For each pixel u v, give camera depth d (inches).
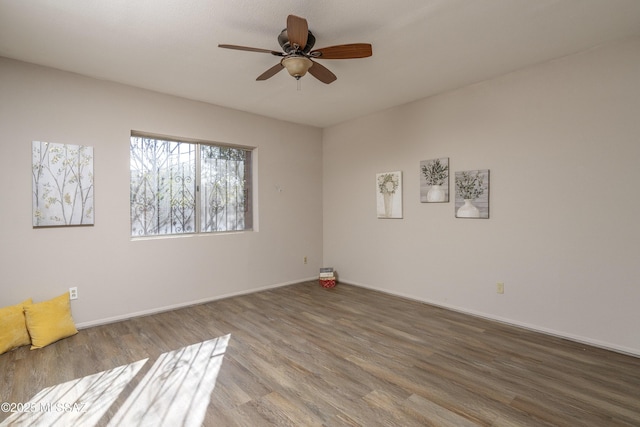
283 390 86.6
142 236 148.9
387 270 179.9
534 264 125.7
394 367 98.3
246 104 166.9
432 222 158.6
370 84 141.4
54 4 84.5
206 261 164.2
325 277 194.7
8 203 115.1
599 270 111.0
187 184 162.7
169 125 151.6
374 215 185.6
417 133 163.3
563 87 117.5
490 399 82.2
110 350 109.8
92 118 131.5
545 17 92.1
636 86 103.3
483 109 138.9
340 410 78.1
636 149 103.7
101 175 133.6
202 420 75.0
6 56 113.9
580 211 114.7
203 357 105.0
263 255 186.9
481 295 141.3
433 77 134.4
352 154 197.2
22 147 117.5
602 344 110.3
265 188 187.8
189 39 103.0
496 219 136.0
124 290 139.4
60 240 125.0
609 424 72.9
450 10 88.5
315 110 177.6
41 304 116.2
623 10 88.9
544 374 93.9
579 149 114.6
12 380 91.2
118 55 113.4
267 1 84.1
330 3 85.3
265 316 143.4
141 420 75.1
